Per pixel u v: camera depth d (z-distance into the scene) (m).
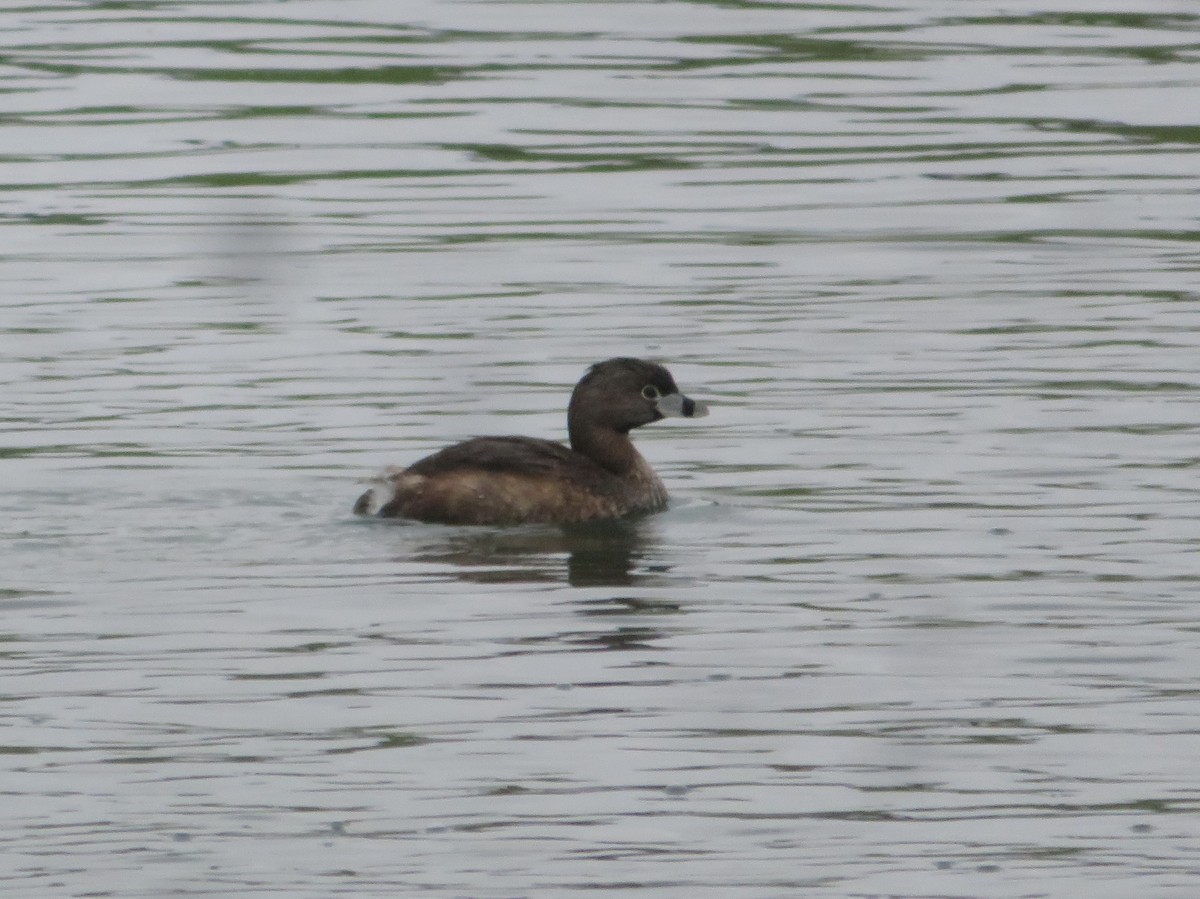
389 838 10.49
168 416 18.36
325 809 10.80
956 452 17.30
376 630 13.45
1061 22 34.12
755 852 10.35
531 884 10.03
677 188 26.47
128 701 12.23
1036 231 24.66
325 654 12.99
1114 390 18.91
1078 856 10.30
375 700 12.23
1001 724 11.85
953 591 14.12
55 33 33.41
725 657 12.93
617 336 20.86
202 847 10.38
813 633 13.35
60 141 28.20
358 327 21.20
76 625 13.53
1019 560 14.73
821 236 24.52
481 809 10.80
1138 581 14.22
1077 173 26.91
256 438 17.78
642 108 29.73
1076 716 11.95
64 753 11.49
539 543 15.47
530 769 11.28
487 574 14.67
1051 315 21.44
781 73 31.36
